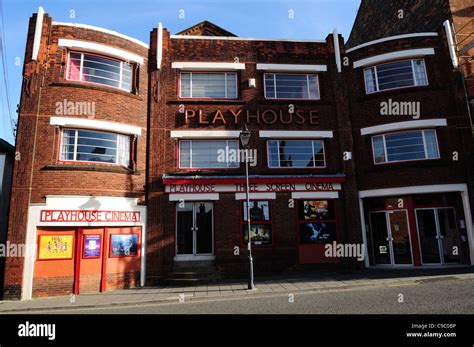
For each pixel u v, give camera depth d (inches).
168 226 547.8
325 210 582.6
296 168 595.8
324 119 616.1
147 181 556.4
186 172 567.8
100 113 529.0
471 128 560.1
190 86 612.1
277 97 626.8
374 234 598.5
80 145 519.8
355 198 586.9
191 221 567.2
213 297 408.8
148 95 586.6
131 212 530.0
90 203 496.4
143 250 532.7
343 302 343.6
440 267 533.6
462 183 553.3
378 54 615.5
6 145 601.0
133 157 550.3
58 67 523.5
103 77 552.4
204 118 593.0
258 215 568.4
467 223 545.3
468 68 584.1
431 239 564.4
